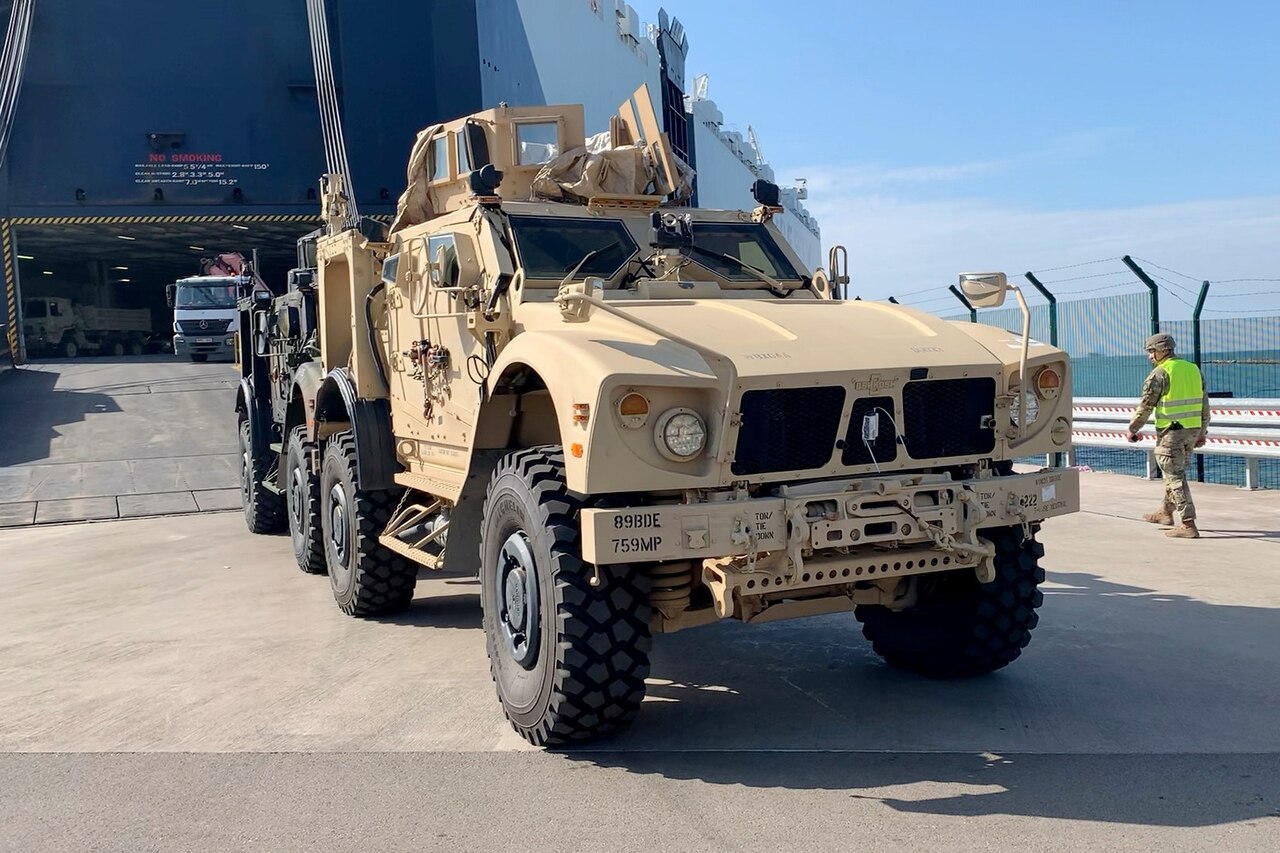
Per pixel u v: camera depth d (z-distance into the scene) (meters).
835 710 5.09
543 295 5.64
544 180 6.49
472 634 6.93
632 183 6.52
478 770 4.46
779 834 3.73
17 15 28.03
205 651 6.65
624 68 38.88
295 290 9.59
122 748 4.89
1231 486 12.20
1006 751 4.45
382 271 7.32
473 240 6.00
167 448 17.66
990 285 5.04
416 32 28.92
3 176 28.38
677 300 5.47
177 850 3.78
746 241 6.62
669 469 4.29
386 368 7.35
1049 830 3.68
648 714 5.13
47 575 9.86
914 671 5.70
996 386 4.85
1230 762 4.23
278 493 10.54
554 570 4.44
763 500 4.31
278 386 10.65
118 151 28.70
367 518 7.16
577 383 4.30
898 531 4.49
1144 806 3.84
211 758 4.71
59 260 38.09
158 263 39.34
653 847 3.67
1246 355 12.30
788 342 4.72
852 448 4.59
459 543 5.80
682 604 4.68
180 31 28.94
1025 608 5.23
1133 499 11.55
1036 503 4.80
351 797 4.21
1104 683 5.29
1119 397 13.65
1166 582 7.46
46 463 16.73
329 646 6.68
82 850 3.80
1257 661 5.55
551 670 4.47
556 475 4.65
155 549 11.04
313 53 28.78
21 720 5.37
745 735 4.79
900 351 4.79
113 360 32.00
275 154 29.23
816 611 4.95
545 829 3.85
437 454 6.49
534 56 32.72
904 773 4.26
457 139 6.72
